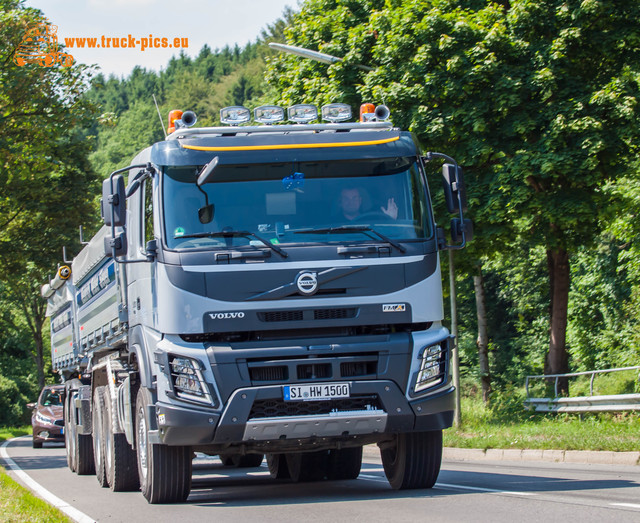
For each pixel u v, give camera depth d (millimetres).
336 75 48000
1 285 107250
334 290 17125
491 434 38062
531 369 91750
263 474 29594
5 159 60844
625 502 15750
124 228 22062
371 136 18344
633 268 65312
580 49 43031
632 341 66062
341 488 21234
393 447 19906
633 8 42156
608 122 41969
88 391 30562
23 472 35250
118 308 23422
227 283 16859
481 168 43906
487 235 42375
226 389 16609
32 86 59469
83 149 77375
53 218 74312
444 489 19156
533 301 89750
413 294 17391
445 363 17484
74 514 17188
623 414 34750
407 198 18094
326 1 53188
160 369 17062
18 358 135875
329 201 17766
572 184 43250
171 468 18281
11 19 57688
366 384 16891
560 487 19203
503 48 41781
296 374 16781
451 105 42656
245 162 17781
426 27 42312
